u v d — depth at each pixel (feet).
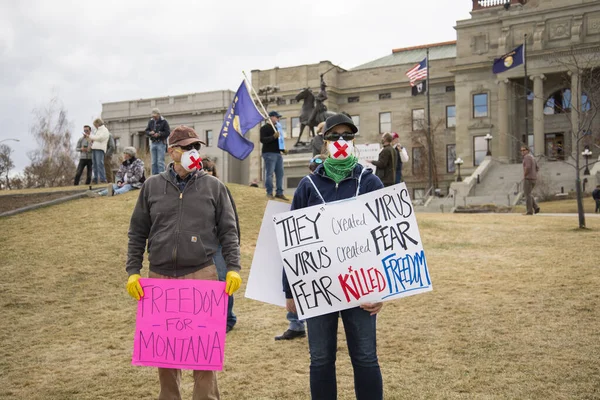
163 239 14.17
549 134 176.65
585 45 160.86
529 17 170.30
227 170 212.02
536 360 17.89
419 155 199.11
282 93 209.87
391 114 207.72
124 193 52.37
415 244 13.19
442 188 195.11
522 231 48.24
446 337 20.86
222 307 13.92
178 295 13.91
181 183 14.66
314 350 12.72
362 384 12.37
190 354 13.76
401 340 20.92
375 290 12.85
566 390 15.48
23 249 36.96
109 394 17.01
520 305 24.26
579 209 47.67
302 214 13.26
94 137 63.52
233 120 51.19
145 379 18.26
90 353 21.20
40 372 19.19
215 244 14.69
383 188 13.34
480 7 183.73
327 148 13.41
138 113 226.58
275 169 50.62
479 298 25.90
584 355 18.02
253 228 42.91
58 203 50.60
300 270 13.03
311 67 208.13
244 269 34.27
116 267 33.83
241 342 21.80
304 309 12.86
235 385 17.25
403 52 234.38
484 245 41.81
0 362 20.33
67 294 29.55
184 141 14.29
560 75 171.22
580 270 30.07
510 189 141.90
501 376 16.78
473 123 183.11
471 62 182.80
